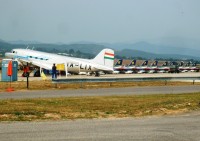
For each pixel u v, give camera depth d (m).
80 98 22.56
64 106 18.36
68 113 16.05
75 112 16.39
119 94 26.28
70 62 61.62
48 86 33.09
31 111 16.16
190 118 15.02
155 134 11.16
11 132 11.26
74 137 10.52
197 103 20.42
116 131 11.60
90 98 22.62
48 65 60.91
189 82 41.81
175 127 12.56
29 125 12.73
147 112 16.88
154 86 35.44
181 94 26.27
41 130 11.68
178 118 15.00
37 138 10.31
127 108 18.06
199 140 10.33
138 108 18.12
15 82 37.59
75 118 14.79
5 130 11.62
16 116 14.88
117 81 35.69
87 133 11.19
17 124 12.95
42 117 14.83
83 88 32.00
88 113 16.20
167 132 11.54
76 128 12.15
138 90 30.36
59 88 31.53
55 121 13.86
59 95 25.03
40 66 60.22
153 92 28.45
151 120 14.33
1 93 26.38
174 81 43.00
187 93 27.45
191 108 18.52
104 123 13.39
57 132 11.32
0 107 17.33
